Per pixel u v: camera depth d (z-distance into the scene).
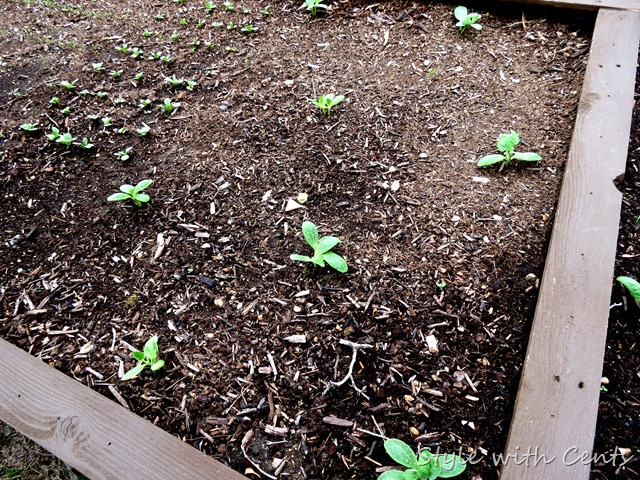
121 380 1.58
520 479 1.19
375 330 1.66
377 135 2.36
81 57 3.00
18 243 2.01
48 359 1.63
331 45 2.94
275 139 2.38
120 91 2.73
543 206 1.99
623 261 1.79
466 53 2.78
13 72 2.90
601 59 2.40
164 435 1.33
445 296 1.74
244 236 1.98
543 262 1.81
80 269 1.91
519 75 2.60
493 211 1.99
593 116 2.11
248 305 1.75
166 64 2.90
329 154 2.29
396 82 2.64
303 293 1.78
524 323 1.65
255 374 1.57
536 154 2.08
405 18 3.07
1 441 1.55
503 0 2.94
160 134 2.47
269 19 3.21
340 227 1.98
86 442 1.33
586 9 2.74
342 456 1.39
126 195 2.01
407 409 1.48
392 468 1.36
